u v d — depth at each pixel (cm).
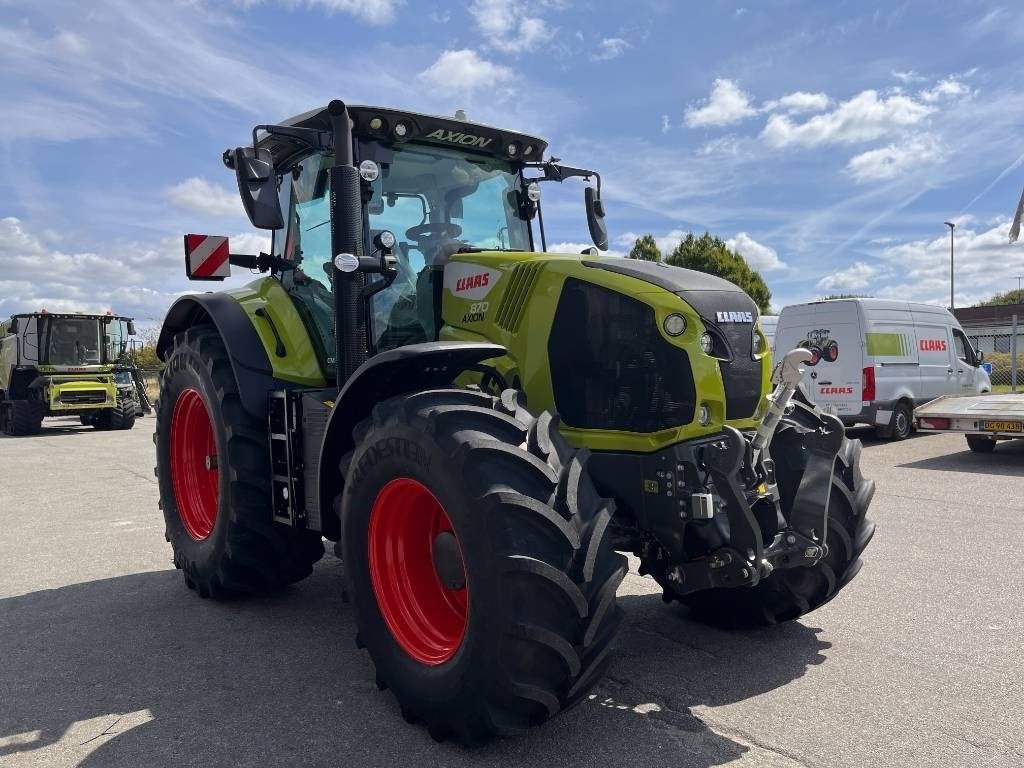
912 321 1230
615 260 345
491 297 359
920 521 610
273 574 425
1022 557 503
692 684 319
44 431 1770
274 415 397
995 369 2134
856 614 401
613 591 258
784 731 279
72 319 1741
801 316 1219
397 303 380
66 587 476
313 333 415
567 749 268
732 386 313
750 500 304
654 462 308
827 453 316
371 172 360
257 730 288
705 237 3441
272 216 353
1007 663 338
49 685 332
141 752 273
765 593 361
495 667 249
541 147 433
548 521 253
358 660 356
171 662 355
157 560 541
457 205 411
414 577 309
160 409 497
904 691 311
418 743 276
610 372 324
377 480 295
